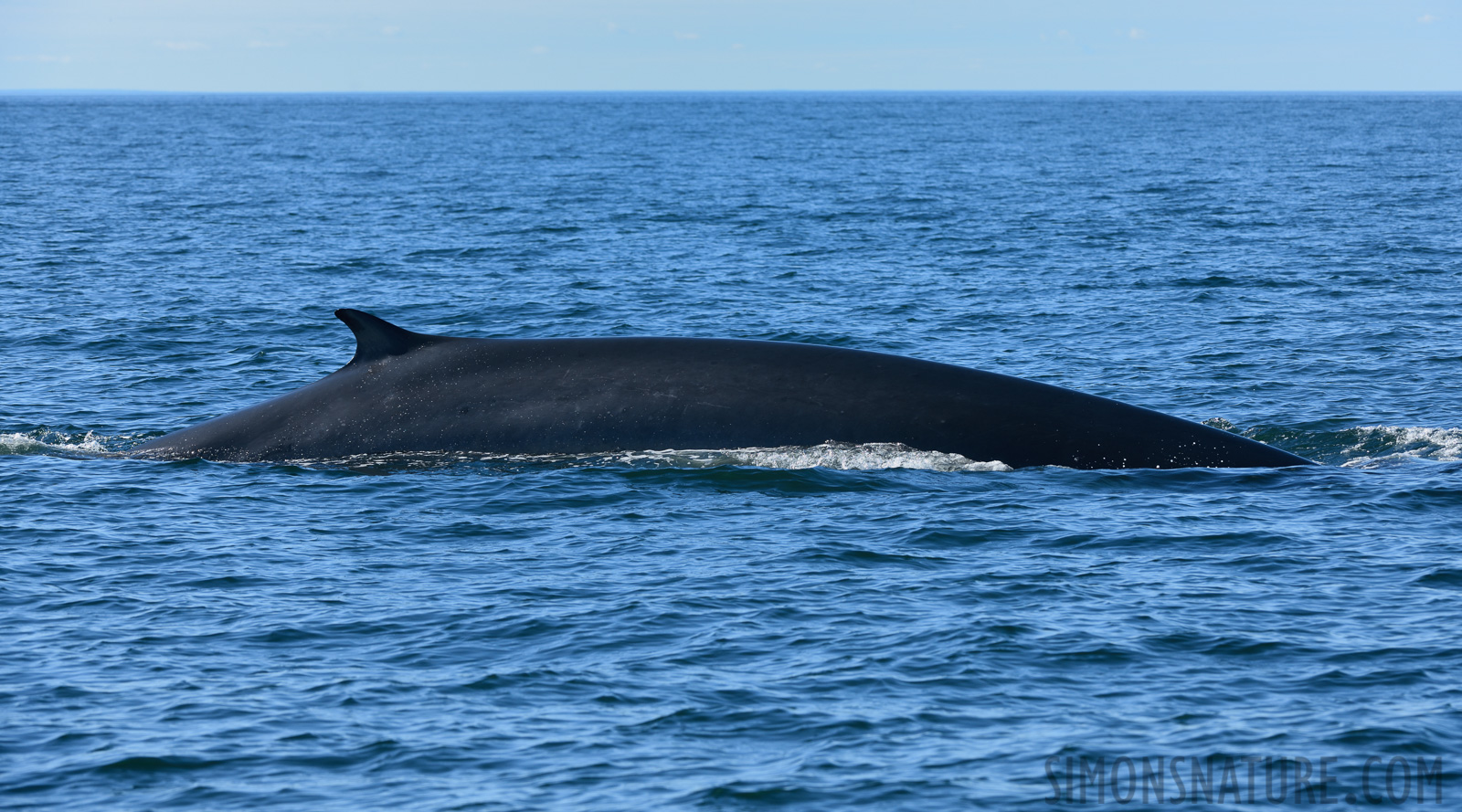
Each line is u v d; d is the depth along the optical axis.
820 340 126.44
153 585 57.06
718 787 39.16
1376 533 63.06
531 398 75.31
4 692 45.84
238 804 38.53
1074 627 51.06
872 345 123.31
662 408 74.00
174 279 170.88
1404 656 47.91
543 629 51.53
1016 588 55.75
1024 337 126.31
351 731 43.00
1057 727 42.81
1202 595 54.78
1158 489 69.81
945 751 41.28
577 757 41.12
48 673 47.53
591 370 76.19
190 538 63.66
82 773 40.25
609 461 72.81
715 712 44.16
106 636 51.16
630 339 78.31
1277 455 74.94
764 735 42.53
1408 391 99.25
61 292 156.88
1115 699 44.88
